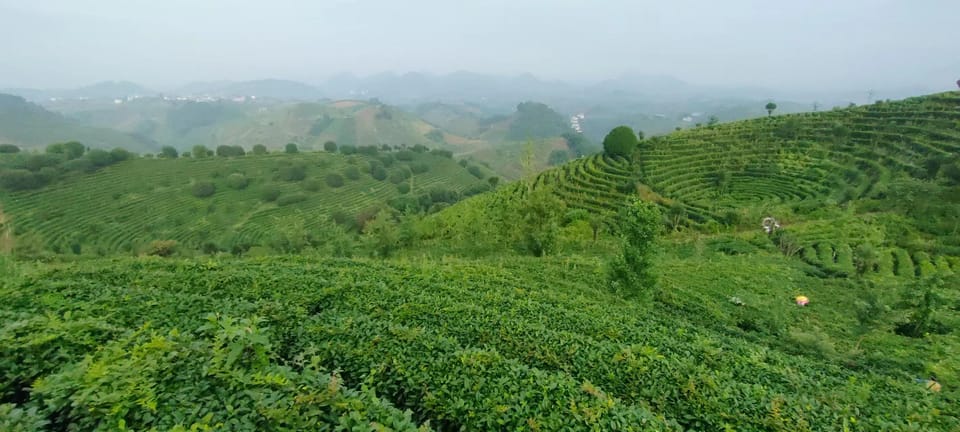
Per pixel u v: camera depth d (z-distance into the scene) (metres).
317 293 16.27
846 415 10.63
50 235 86.69
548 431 7.95
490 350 11.55
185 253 59.19
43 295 13.27
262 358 7.91
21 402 7.45
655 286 25.80
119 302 13.08
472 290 22.06
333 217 111.88
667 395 10.55
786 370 14.52
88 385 6.48
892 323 24.00
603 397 9.16
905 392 14.87
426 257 37.12
